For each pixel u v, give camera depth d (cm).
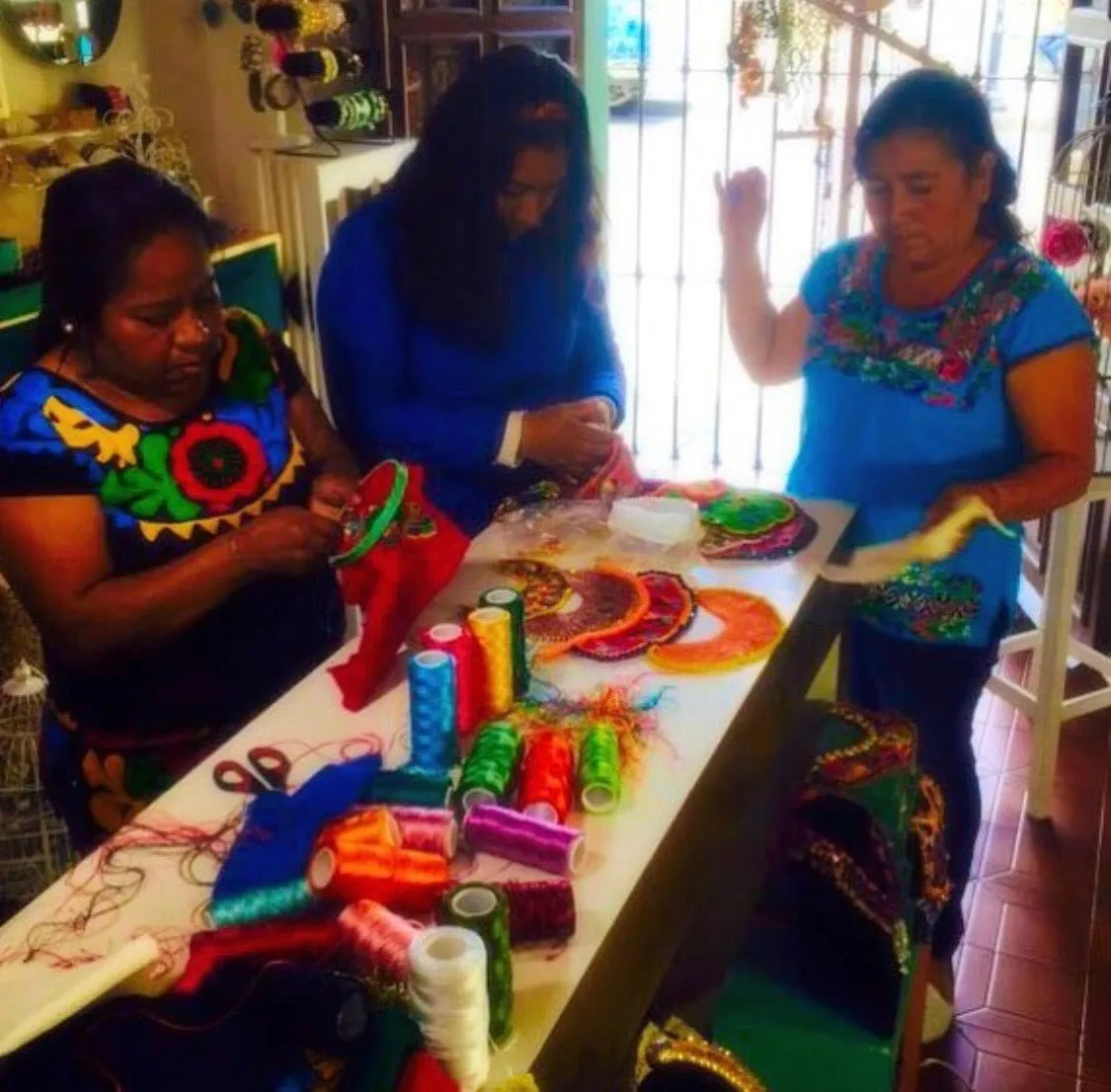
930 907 161
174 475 141
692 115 868
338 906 98
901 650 185
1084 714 256
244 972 89
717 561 161
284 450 152
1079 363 166
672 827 111
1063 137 310
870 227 196
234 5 277
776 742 146
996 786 264
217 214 294
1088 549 309
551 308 180
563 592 151
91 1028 82
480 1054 85
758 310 193
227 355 149
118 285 128
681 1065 113
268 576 144
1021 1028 203
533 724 124
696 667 136
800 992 141
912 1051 168
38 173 240
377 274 172
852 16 274
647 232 670
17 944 97
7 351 217
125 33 271
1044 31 568
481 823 105
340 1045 83
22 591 135
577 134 165
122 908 101
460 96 162
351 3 306
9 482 132
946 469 176
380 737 124
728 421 474
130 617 132
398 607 133
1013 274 168
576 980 94
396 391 179
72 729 147
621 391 193
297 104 296
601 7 339
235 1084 80
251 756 121
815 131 378
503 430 173
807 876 141
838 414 182
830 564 162
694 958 140
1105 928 224
